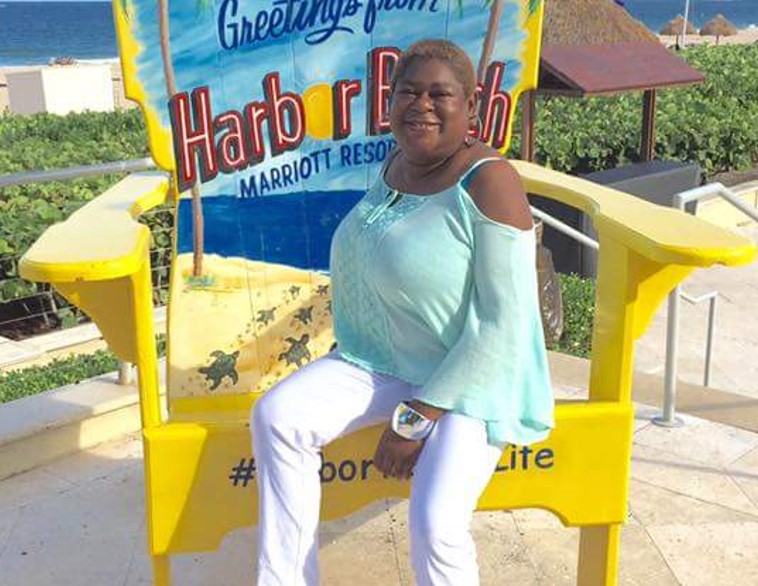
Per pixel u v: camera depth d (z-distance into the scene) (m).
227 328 2.88
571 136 9.63
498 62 2.93
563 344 5.63
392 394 2.36
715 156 10.57
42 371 4.91
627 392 2.48
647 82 7.23
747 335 6.24
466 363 2.18
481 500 2.49
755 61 13.84
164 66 2.67
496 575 3.01
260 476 2.28
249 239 2.88
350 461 2.46
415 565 2.15
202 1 2.67
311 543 2.28
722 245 2.19
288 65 2.83
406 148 2.23
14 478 3.62
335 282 2.42
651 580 2.96
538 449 2.47
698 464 3.68
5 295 6.23
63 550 3.16
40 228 6.34
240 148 2.82
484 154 2.22
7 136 12.19
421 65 2.19
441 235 2.18
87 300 2.31
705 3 168.38
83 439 3.80
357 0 2.85
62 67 22.27
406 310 2.26
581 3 7.36
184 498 2.44
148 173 3.23
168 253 6.39
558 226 4.95
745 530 3.23
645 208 2.54
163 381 3.92
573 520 2.54
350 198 2.97
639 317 2.43
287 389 2.31
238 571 3.07
